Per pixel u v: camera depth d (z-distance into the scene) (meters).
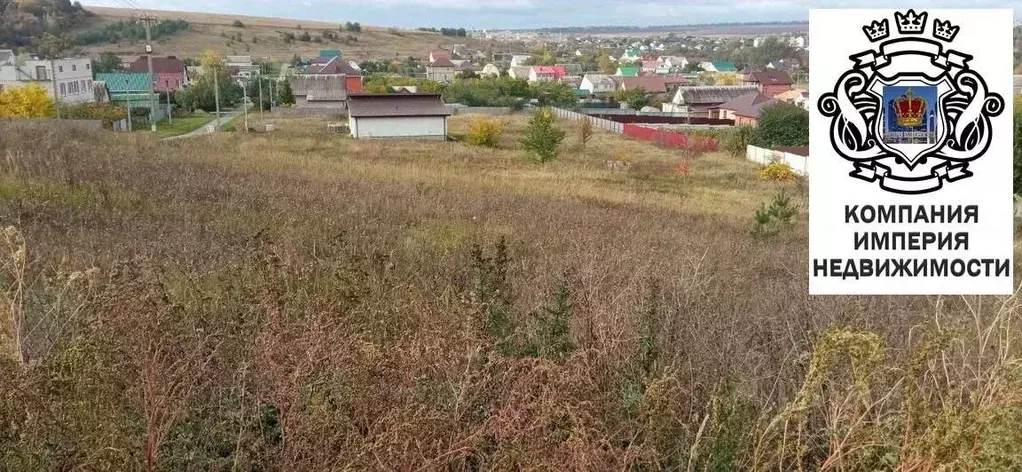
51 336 4.67
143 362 3.63
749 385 4.39
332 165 22.64
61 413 3.32
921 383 4.05
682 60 162.12
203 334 4.39
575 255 7.92
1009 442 2.91
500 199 16.38
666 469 3.63
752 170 34.53
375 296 5.66
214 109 61.62
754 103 58.53
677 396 3.93
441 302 5.62
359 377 3.73
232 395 4.06
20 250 5.20
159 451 3.51
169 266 6.79
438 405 3.71
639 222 14.38
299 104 63.56
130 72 74.94
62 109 43.44
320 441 3.43
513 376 3.83
